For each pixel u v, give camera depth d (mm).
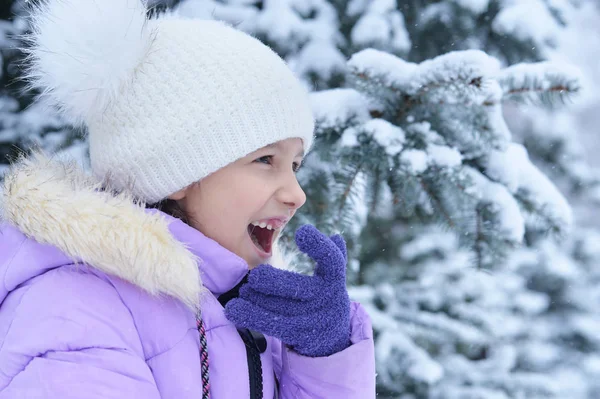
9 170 1065
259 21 2137
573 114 4977
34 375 854
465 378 2814
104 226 932
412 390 2639
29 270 966
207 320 1046
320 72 2141
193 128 1084
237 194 1116
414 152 1860
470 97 1766
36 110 2186
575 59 4438
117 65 1071
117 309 955
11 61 2086
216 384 1020
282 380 1160
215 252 1073
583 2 3285
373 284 2689
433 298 2814
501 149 1989
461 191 1917
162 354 978
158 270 948
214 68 1102
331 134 1940
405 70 1847
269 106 1119
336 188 1918
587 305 3574
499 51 2346
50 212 937
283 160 1166
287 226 1979
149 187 1106
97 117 1120
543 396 2930
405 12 2271
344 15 2229
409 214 2023
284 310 1056
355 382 1083
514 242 1951
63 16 1073
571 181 3748
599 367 3256
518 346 3254
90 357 882
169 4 2010
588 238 4027
